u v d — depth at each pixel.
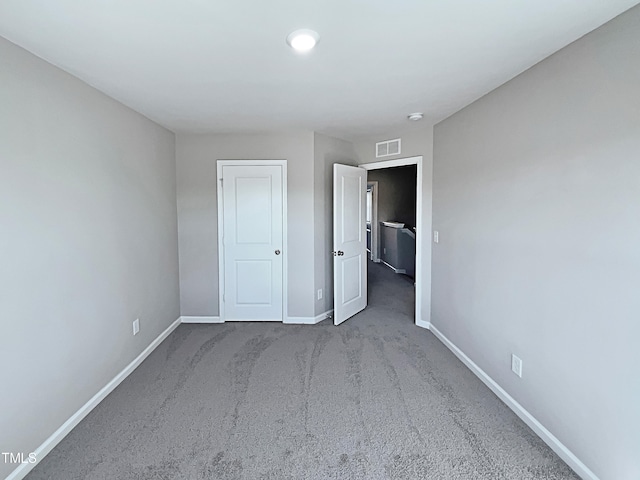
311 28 1.59
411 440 1.93
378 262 8.32
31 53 1.79
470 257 2.77
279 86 2.34
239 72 2.10
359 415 2.16
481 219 2.59
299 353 3.09
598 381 1.59
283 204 3.82
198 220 3.83
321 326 3.80
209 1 1.37
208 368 2.81
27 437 1.74
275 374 2.70
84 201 2.21
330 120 3.22
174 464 1.75
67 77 2.06
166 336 3.49
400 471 1.70
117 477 1.67
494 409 2.23
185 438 1.95
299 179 3.79
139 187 2.94
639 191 1.40
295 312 3.91
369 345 3.27
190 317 3.92
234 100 2.62
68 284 2.06
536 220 1.99
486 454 1.82
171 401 2.33
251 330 3.67
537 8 1.43
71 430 2.03
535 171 2.00
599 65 1.57
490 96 2.46
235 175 3.80
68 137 2.07
